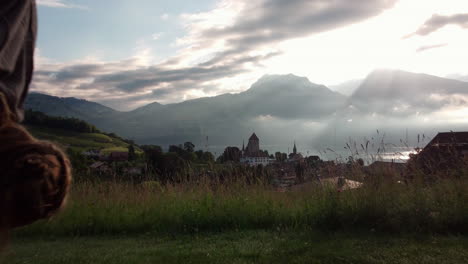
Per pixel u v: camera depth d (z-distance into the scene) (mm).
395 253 4277
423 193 5688
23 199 940
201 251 4586
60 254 4684
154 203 6617
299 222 5914
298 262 4051
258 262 4082
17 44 1092
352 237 5055
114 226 6055
